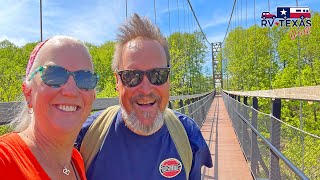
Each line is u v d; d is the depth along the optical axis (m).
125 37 0.61
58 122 0.40
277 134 1.10
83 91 0.42
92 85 0.43
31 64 0.41
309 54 7.95
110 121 0.59
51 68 0.40
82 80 0.41
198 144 0.64
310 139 0.96
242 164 2.16
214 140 3.13
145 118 0.57
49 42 0.41
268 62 11.02
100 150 0.57
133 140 0.58
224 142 3.01
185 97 2.67
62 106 0.41
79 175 0.48
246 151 2.20
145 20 0.61
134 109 0.58
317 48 7.82
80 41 0.43
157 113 0.58
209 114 6.38
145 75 0.59
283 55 8.99
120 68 0.61
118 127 0.58
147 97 0.58
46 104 0.40
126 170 0.57
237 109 3.23
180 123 0.63
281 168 0.94
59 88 0.40
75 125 0.41
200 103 4.12
